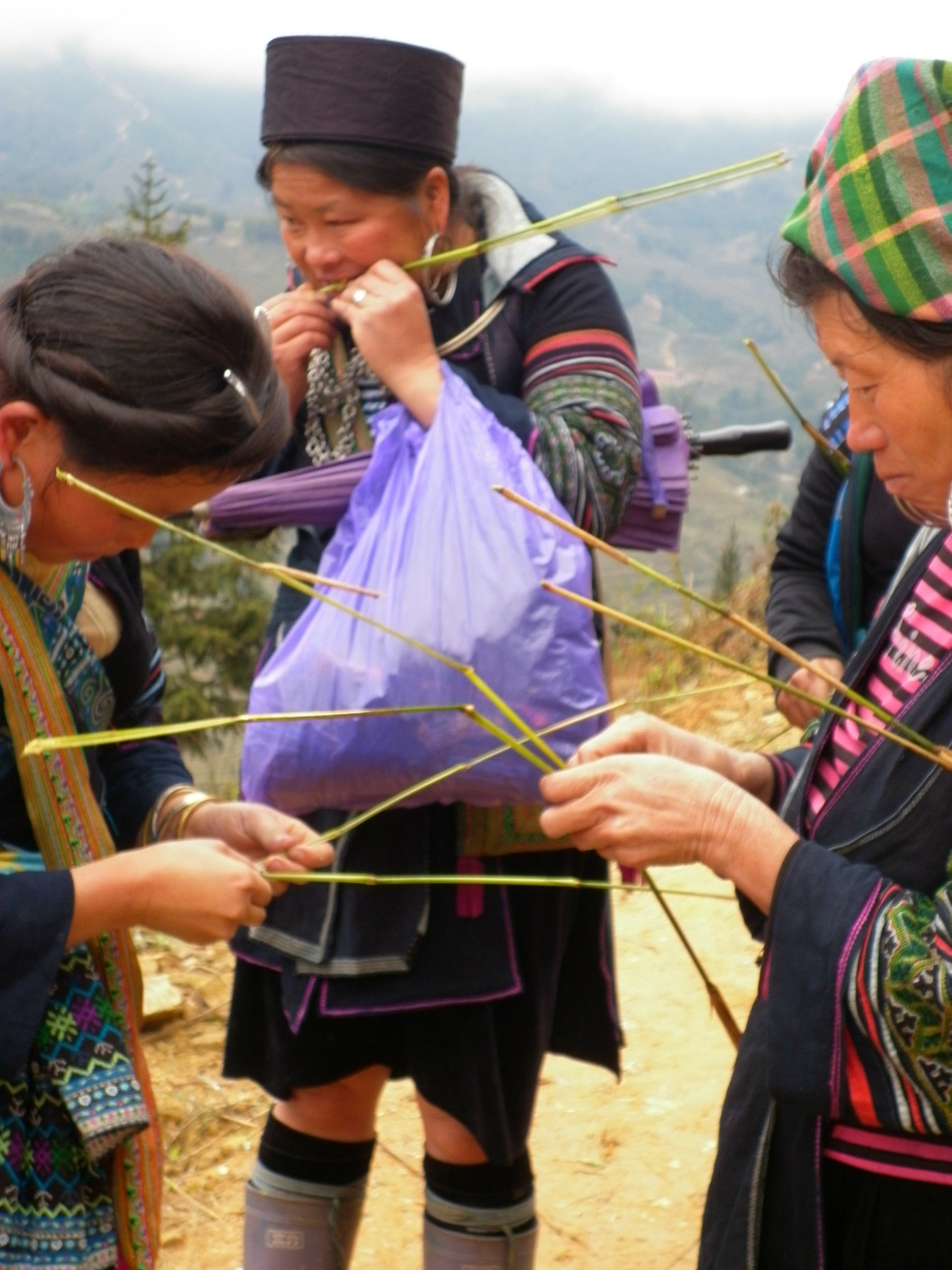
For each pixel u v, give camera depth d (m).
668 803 1.50
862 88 1.36
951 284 1.29
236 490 2.06
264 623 14.65
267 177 2.15
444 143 2.11
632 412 2.13
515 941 2.06
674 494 2.24
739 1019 3.43
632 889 1.62
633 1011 3.48
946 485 1.41
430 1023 2.07
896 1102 1.39
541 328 2.17
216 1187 2.81
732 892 4.03
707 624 6.30
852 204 1.34
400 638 1.66
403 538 1.92
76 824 1.51
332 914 2.01
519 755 1.89
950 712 1.44
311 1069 2.14
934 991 1.31
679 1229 2.77
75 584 1.57
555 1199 2.85
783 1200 1.53
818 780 1.64
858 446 1.46
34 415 1.38
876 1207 1.47
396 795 1.94
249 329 1.43
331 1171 2.23
